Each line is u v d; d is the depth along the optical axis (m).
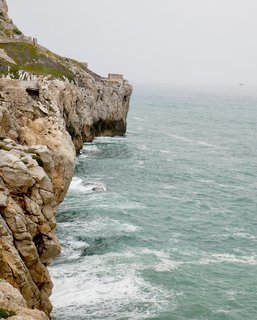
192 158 102.06
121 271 41.00
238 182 81.19
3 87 50.09
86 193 65.31
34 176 29.75
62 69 95.69
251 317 35.62
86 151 97.00
